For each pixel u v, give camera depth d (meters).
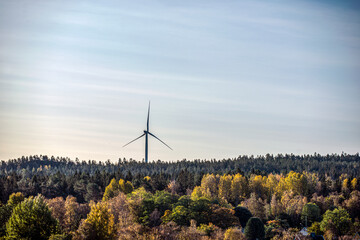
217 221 160.38
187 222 154.50
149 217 160.38
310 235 153.62
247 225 152.50
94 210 118.06
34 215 116.69
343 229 167.12
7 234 117.38
